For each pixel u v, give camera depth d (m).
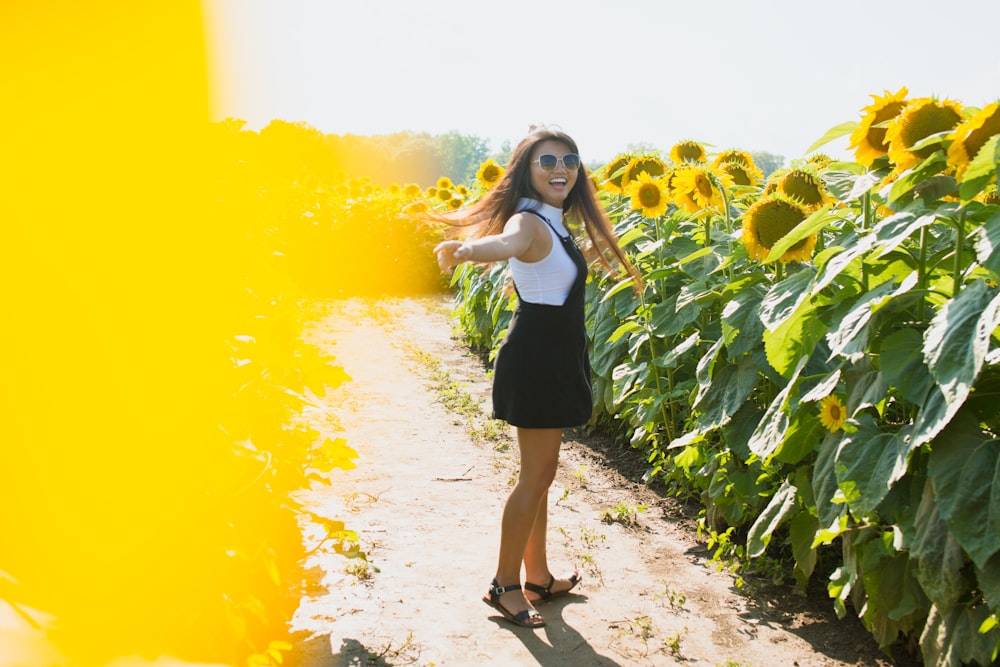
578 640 3.22
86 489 1.47
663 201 4.89
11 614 0.85
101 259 1.51
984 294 2.48
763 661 3.10
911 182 2.86
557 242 3.29
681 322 4.68
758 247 3.55
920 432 2.53
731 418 4.04
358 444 5.74
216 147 2.07
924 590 2.65
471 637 3.19
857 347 2.97
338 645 3.01
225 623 1.78
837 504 2.96
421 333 10.91
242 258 2.36
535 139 3.36
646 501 4.86
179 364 1.75
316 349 2.67
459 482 5.03
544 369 3.25
